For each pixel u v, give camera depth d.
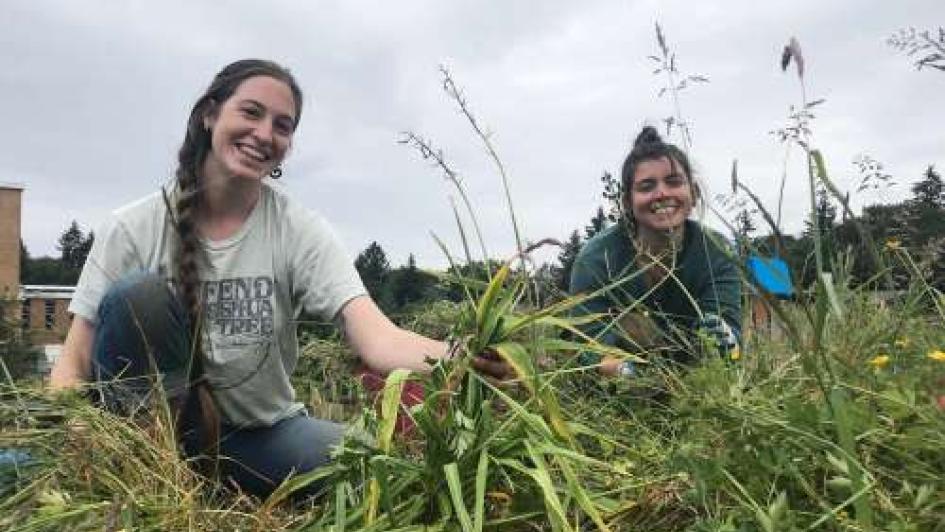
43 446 0.85
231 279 1.27
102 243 1.28
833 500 0.71
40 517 0.75
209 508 0.81
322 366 1.61
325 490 0.82
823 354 0.78
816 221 0.82
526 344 0.91
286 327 1.32
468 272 1.04
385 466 0.73
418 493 0.79
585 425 0.96
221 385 1.25
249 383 1.27
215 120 1.26
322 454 1.24
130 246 1.27
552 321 0.90
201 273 1.26
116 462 0.85
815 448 0.73
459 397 0.85
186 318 1.15
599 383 1.06
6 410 0.87
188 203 1.22
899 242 1.22
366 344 1.20
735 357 1.06
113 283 1.21
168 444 0.88
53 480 0.81
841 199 0.84
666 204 1.48
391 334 1.18
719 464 0.74
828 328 1.00
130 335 1.12
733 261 0.86
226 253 1.27
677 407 0.92
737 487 0.72
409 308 1.48
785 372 0.94
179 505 0.77
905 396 0.78
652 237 1.51
